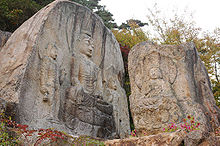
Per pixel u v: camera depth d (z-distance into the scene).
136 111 6.16
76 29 7.70
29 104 5.62
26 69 5.78
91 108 7.01
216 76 13.60
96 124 6.98
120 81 9.23
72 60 7.27
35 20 6.74
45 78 6.09
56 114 6.05
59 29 7.04
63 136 4.92
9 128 4.65
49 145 4.68
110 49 9.02
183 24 14.22
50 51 6.49
